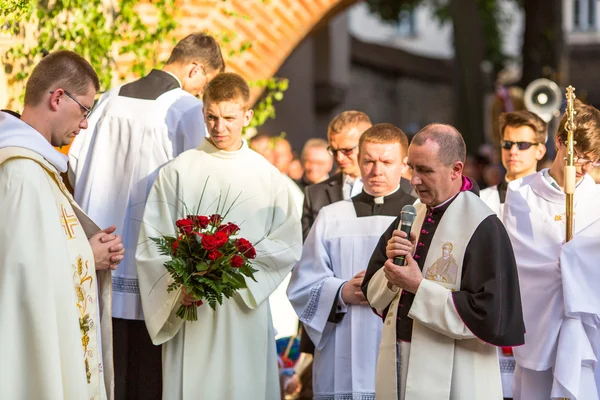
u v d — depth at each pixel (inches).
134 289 261.6
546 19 852.0
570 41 1467.8
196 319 243.0
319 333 267.0
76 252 215.3
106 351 232.2
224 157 256.7
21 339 200.1
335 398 265.7
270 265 252.4
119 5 354.3
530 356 252.2
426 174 214.8
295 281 274.2
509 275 209.6
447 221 215.6
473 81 879.7
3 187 203.5
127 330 265.0
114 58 362.0
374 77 1250.6
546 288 251.0
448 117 1371.8
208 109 252.1
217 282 231.0
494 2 1131.9
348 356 266.5
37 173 205.8
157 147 266.2
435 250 215.0
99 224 264.8
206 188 255.0
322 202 306.8
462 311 206.1
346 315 267.3
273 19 418.3
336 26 934.4
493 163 687.7
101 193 266.4
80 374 205.6
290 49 431.8
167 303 245.1
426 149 213.8
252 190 257.0
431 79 1341.0
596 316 248.5
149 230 250.5
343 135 300.4
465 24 882.8
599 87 1457.9
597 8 1466.5
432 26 1445.6
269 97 395.2
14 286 199.6
